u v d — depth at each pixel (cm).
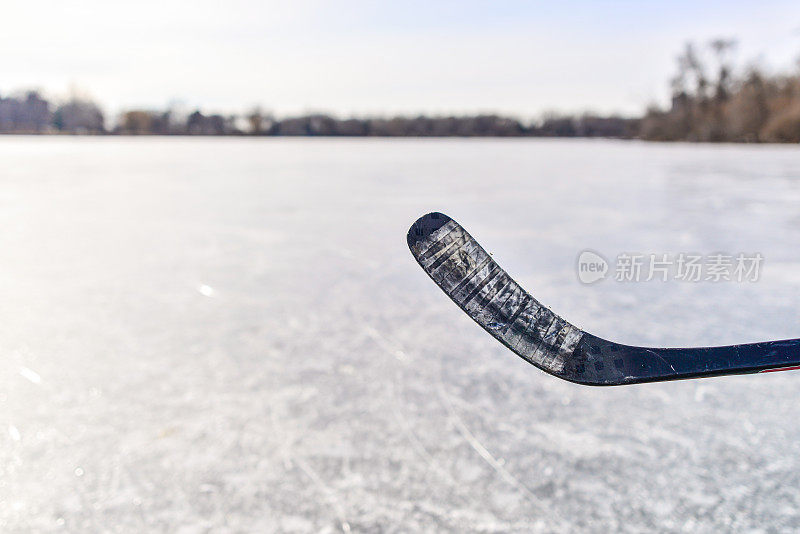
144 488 197
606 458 217
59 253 555
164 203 909
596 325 354
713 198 952
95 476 203
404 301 412
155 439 227
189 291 432
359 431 235
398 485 200
